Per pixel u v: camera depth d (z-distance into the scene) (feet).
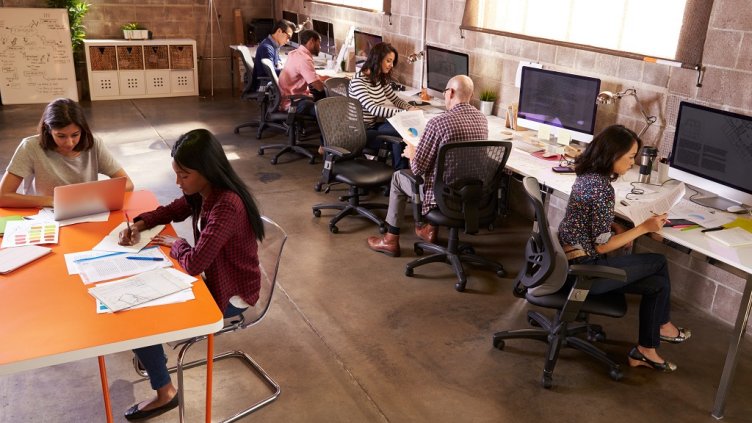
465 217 11.76
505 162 11.76
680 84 11.48
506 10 16.10
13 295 6.64
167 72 27.76
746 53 10.30
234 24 29.43
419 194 12.40
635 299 12.01
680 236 8.96
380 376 9.45
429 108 17.19
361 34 21.58
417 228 14.30
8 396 8.64
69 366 9.34
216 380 9.19
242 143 21.31
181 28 28.60
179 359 7.20
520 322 11.02
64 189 8.40
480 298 11.84
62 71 25.96
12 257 7.41
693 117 10.37
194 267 7.27
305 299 11.57
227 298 7.80
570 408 8.91
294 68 19.89
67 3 25.45
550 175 11.67
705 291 11.60
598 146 8.89
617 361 10.03
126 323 6.19
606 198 8.86
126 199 9.56
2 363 5.49
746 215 9.83
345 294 11.82
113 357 9.61
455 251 12.73
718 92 10.83
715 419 8.80
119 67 26.94
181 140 7.41
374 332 10.59
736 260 8.28
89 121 23.48
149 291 6.80
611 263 9.17
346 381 9.30
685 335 10.07
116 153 19.70
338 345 10.19
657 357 9.64
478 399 9.02
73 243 7.96
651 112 12.16
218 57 29.63
